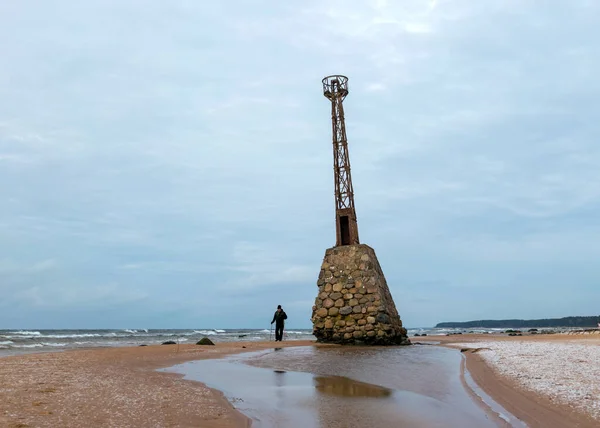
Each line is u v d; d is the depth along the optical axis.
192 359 15.79
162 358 15.95
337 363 14.46
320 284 27.94
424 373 11.95
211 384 10.06
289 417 6.90
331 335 26.53
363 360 15.36
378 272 28.50
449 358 15.95
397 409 7.45
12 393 7.95
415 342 30.97
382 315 25.81
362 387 9.72
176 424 6.20
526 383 9.60
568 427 6.12
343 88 31.73
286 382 10.46
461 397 8.50
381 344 25.41
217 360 15.46
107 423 6.09
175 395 8.38
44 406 6.95
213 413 7.01
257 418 6.82
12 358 15.20
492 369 12.20
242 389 9.45
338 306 26.77
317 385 10.00
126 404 7.38
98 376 10.63
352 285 26.92
